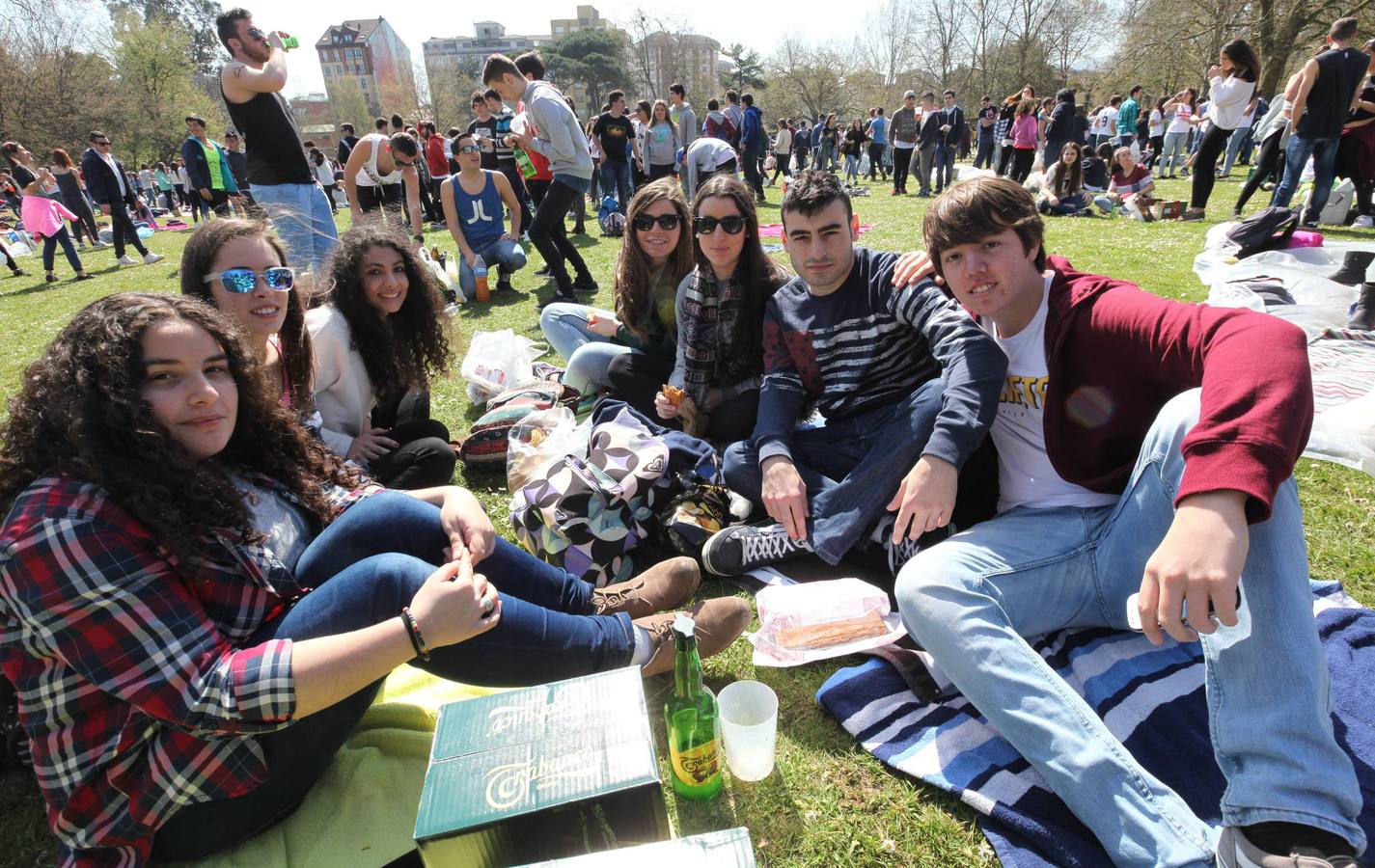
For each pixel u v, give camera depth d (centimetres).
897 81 4653
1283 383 133
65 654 118
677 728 160
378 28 10056
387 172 886
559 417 310
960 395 194
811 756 179
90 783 134
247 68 498
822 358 254
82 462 123
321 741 152
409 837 159
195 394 135
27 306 829
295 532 178
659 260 339
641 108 1316
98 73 3028
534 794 131
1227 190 1128
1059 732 144
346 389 292
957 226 185
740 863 113
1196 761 163
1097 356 180
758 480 255
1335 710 173
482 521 184
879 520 238
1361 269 477
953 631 162
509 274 688
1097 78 3294
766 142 1470
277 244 230
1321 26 1694
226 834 150
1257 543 135
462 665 162
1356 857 118
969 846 154
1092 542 182
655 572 223
